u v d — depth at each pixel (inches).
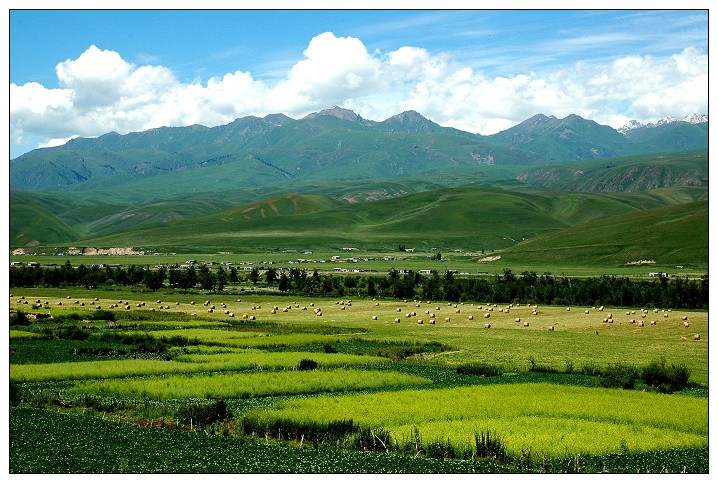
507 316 5472.4
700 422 2187.5
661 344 4023.1
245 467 1631.4
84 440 1819.6
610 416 2253.9
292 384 2659.9
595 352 3710.6
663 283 6727.4
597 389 2691.9
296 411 2194.9
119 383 2600.9
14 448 1731.1
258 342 3836.1
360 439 1884.8
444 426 2069.4
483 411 2279.8
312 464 1669.5
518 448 1856.5
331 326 4761.3
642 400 2492.6
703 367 3260.3
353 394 2544.3
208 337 3964.1
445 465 1699.1
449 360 3432.6
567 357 3538.4
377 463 1699.1
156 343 3627.0
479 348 3846.0
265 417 2058.3
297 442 1904.5
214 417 2089.1
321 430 1951.3
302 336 4109.3
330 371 2989.7
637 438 1994.3
